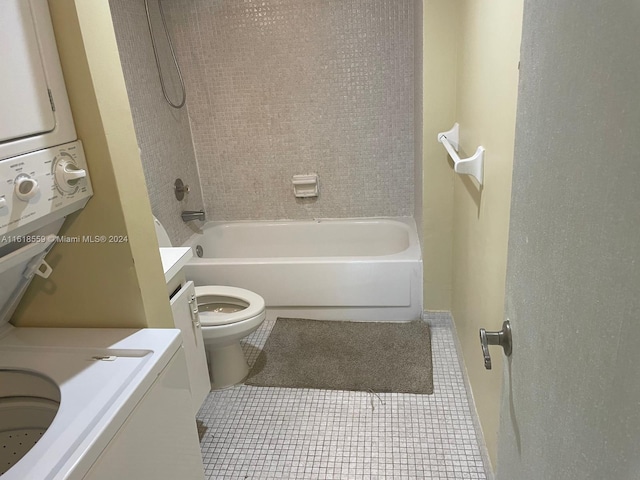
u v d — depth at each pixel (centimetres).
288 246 336
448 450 184
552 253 64
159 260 133
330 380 228
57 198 102
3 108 88
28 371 109
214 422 206
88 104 106
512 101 118
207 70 309
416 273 264
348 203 330
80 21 101
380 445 188
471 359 197
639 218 40
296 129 317
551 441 65
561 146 59
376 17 287
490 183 147
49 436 85
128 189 118
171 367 116
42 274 119
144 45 266
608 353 47
